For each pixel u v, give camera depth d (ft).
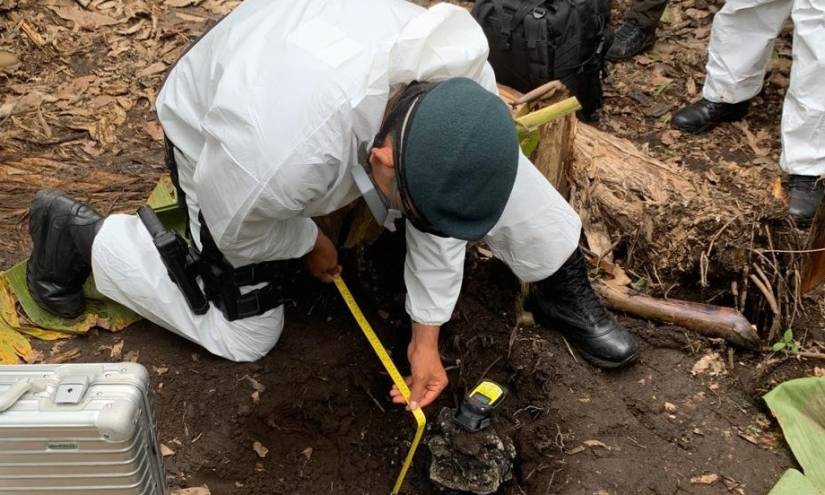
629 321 9.06
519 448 7.86
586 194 9.60
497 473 7.22
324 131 5.49
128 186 10.22
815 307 9.57
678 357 8.71
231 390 7.92
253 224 6.19
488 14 11.02
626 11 15.34
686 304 8.98
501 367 8.53
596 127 12.60
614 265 9.36
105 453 4.84
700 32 14.76
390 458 7.84
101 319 8.38
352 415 8.04
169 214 8.97
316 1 6.22
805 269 9.16
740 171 11.46
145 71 12.57
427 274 6.92
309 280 8.95
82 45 12.97
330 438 7.87
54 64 12.57
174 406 7.76
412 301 7.14
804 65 10.40
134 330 8.41
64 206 7.74
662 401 8.25
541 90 8.96
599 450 7.78
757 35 11.70
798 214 10.62
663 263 9.32
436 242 6.70
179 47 13.12
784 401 7.98
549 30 10.80
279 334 8.21
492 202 5.19
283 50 5.77
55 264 7.95
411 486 7.61
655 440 7.91
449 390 8.37
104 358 8.09
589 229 9.51
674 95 13.35
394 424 8.06
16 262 9.07
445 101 5.03
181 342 8.29
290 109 5.55
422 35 5.51
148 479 5.22
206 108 6.54
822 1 10.06
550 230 7.72
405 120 5.15
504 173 5.13
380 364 8.41
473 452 7.12
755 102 13.17
